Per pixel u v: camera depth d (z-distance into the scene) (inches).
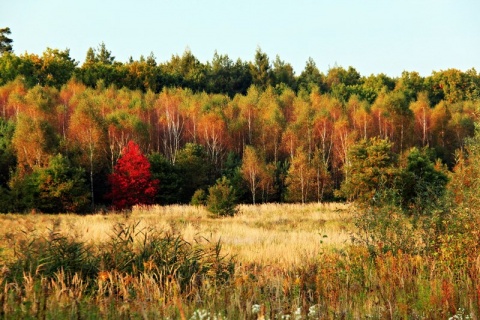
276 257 804.6
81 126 3341.5
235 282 497.4
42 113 4082.2
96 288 467.8
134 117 3816.4
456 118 4461.1
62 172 2691.9
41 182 2655.0
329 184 3331.7
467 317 367.2
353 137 3713.1
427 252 624.7
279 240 1103.6
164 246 557.3
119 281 461.1
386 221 685.9
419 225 684.7
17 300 348.2
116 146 3627.0
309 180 3257.9
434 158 3809.1
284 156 4138.8
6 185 3129.9
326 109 4461.1
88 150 3287.4
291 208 2436.0
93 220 1626.5
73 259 506.3
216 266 560.4
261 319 346.0
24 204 2632.9
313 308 380.5
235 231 1314.0
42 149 3097.9
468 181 698.2
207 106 4645.7
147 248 553.6
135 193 2795.3
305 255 719.7
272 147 4141.2
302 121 4173.2
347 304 420.5
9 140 3366.1
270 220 1850.4
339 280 502.9
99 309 379.9
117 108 4527.6
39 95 4303.6
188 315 381.4
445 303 393.7
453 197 689.0
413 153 2075.5
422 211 711.7
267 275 549.6
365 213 710.5
